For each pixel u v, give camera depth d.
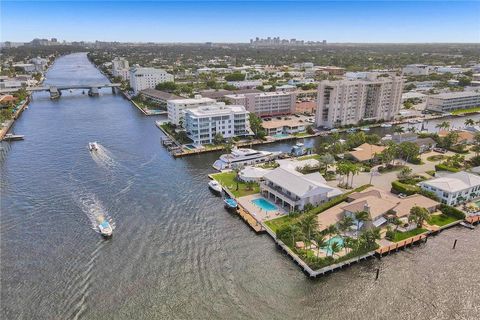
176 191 131.00
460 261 92.75
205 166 158.62
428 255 95.12
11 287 80.81
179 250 95.88
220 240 101.00
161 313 75.62
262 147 189.88
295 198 116.69
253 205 120.56
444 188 119.50
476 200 124.44
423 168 155.25
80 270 86.88
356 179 142.88
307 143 198.12
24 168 150.75
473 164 155.88
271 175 127.19
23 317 73.25
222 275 86.81
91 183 136.00
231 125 197.62
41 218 109.38
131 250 95.00
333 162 152.38
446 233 105.25
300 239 93.81
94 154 170.38
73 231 102.81
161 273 86.88
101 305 77.06
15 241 97.38
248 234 104.56
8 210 113.62
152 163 160.88
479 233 105.25
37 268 87.06
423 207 108.94
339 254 93.12
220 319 74.38
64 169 150.12
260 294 81.12
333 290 82.69
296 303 78.62
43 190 128.88
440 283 84.94
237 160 160.50
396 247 96.19
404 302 79.31
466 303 79.06
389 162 157.88
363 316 75.56
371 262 92.50
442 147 183.12
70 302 77.44
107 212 113.81
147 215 112.81
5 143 187.50
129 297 79.44
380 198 116.31
